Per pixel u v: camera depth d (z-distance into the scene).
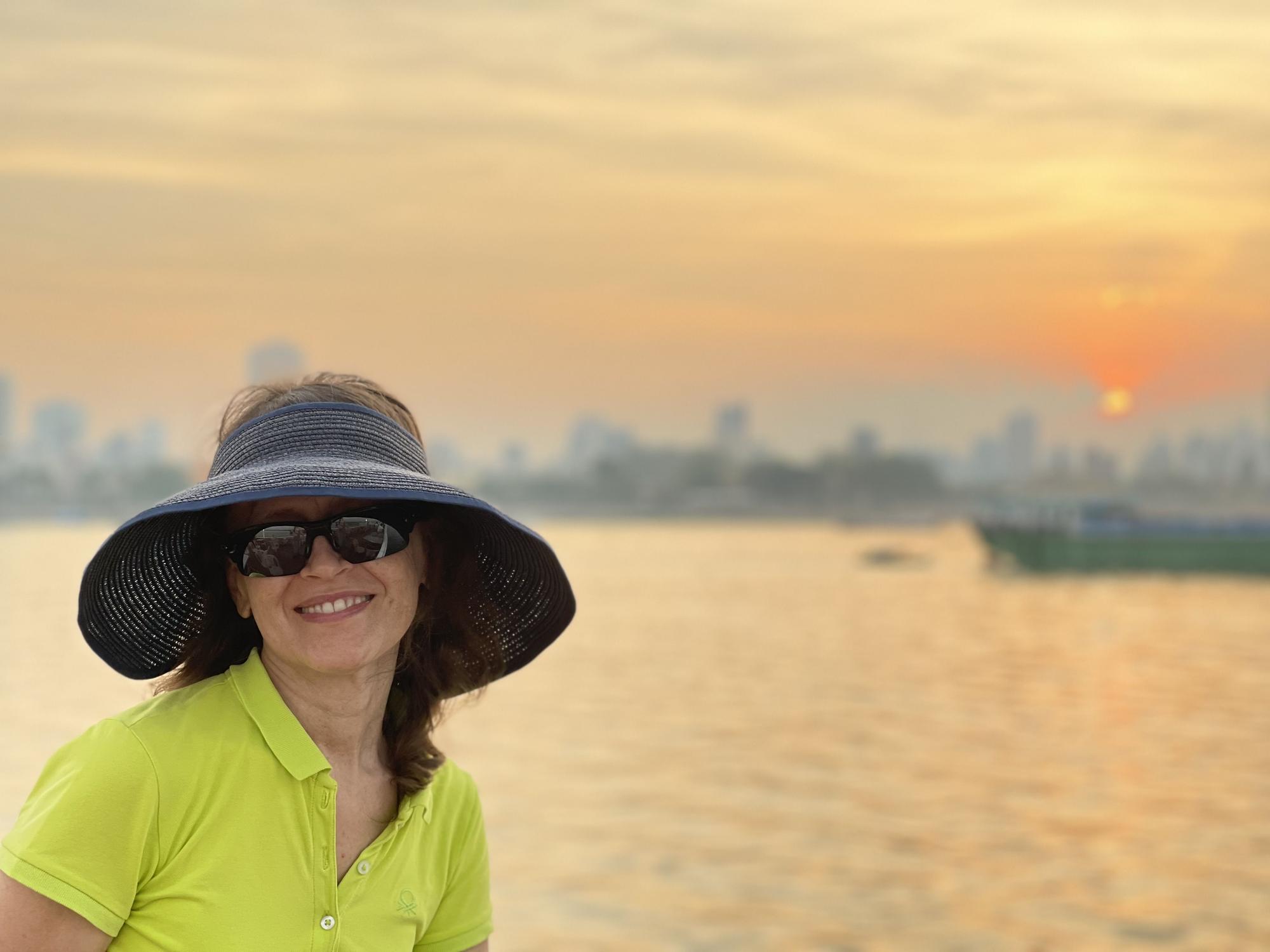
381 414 2.31
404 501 2.24
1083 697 31.48
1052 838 17.28
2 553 127.81
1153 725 27.19
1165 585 68.62
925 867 15.67
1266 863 16.06
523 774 20.89
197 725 2.13
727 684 33.34
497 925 12.95
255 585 2.19
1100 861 16.11
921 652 41.41
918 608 59.50
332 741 2.26
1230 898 14.62
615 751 23.08
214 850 2.09
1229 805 19.45
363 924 2.22
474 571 2.53
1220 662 38.78
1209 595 63.91
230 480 2.09
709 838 16.70
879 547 155.50
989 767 22.36
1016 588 70.19
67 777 2.05
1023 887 14.94
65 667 33.50
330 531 2.15
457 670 2.56
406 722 2.42
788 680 34.19
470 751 22.89
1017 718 28.00
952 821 18.14
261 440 2.22
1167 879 15.34
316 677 2.23
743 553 136.62
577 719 26.77
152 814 2.05
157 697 2.21
